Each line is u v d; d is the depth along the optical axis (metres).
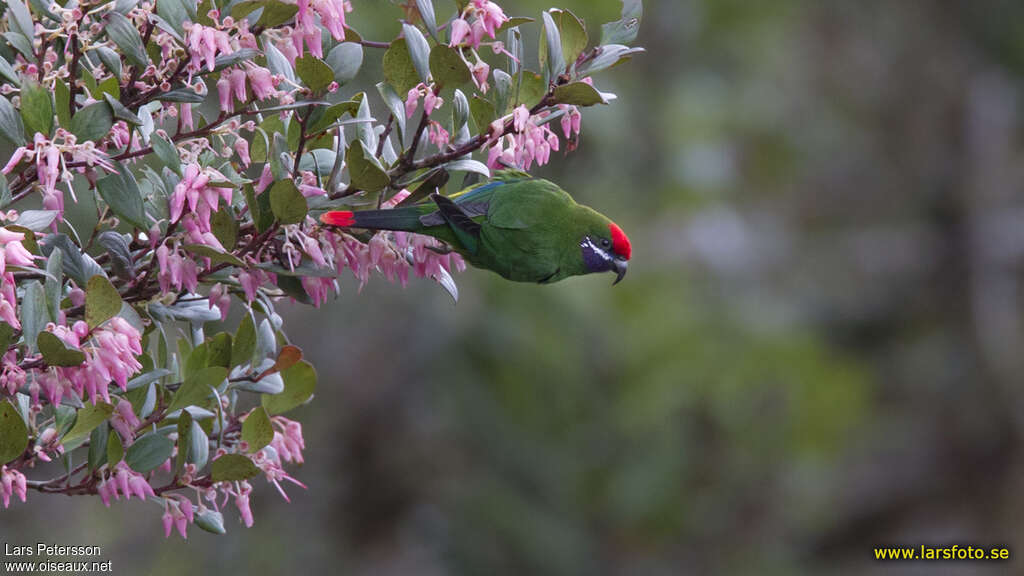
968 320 19.61
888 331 19.75
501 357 13.23
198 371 4.60
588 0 11.49
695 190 15.16
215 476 4.46
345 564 13.29
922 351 19.58
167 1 4.26
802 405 14.54
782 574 15.05
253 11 4.50
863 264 19.66
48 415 4.79
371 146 4.96
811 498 16.62
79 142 4.18
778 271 17.39
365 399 13.29
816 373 14.82
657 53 15.56
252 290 4.66
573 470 13.97
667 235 15.03
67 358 3.93
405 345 13.20
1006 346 19.23
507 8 11.05
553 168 12.91
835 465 16.98
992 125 19.69
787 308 16.42
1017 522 18.36
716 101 15.80
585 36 4.87
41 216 4.11
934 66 19.66
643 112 14.98
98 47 4.43
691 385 13.92
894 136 19.84
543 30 5.04
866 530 18.30
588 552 14.07
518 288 13.01
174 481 4.57
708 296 15.05
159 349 4.87
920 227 20.09
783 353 14.68
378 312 13.11
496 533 13.53
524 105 4.97
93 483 4.55
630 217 14.44
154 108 5.14
